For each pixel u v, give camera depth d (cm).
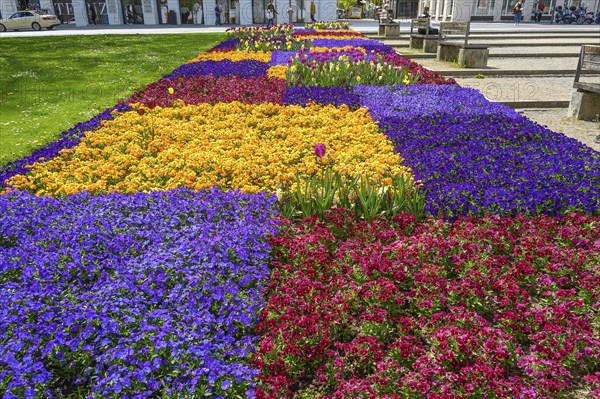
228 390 298
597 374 319
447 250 452
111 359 307
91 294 364
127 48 2108
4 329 328
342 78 1151
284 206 559
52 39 2541
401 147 724
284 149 714
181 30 3231
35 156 698
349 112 912
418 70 1269
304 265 441
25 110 1062
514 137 750
